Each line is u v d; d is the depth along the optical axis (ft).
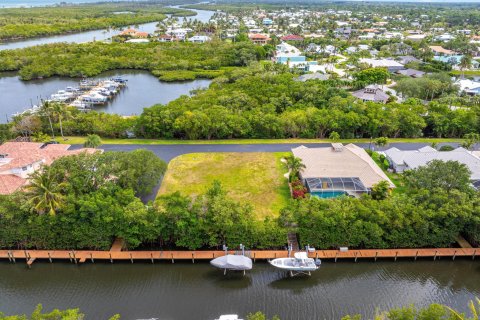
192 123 271.49
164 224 154.20
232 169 228.63
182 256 155.02
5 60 523.29
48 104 277.44
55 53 563.48
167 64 534.37
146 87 457.68
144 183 187.21
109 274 153.07
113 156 184.24
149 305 136.26
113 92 423.64
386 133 286.46
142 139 280.51
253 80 391.45
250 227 154.40
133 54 574.15
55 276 152.97
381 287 147.13
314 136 286.25
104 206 153.69
